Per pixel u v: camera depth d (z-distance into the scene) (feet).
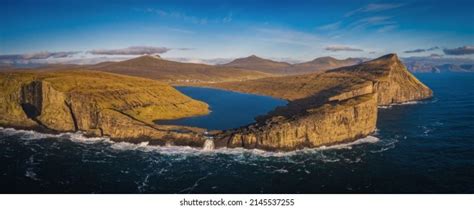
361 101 580.30
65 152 484.33
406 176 388.78
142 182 374.22
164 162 442.09
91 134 574.56
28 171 403.75
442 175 391.04
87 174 396.57
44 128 615.98
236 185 365.61
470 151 479.00
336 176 389.60
